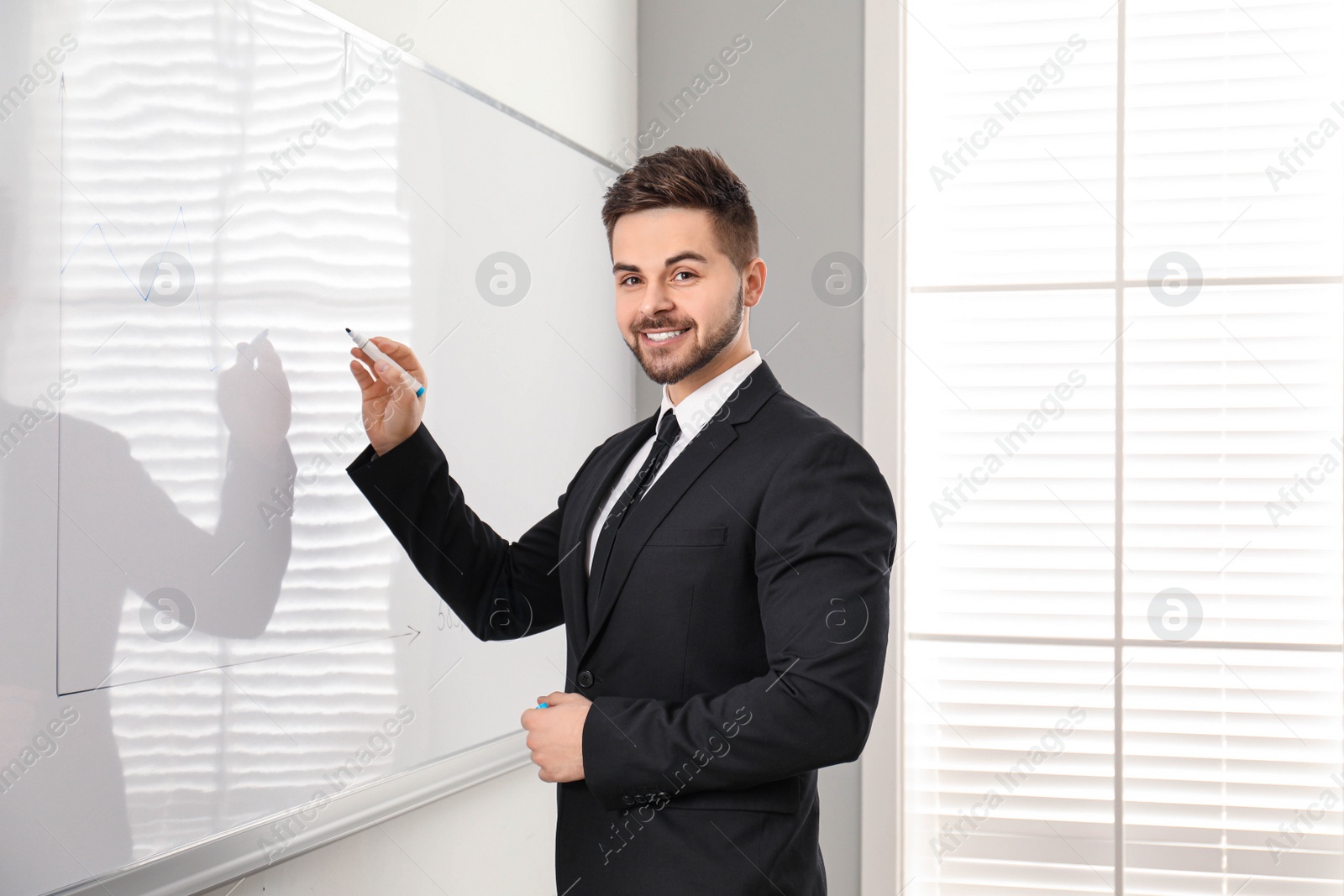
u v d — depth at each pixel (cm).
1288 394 195
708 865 94
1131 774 201
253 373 105
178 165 96
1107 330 202
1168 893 199
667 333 103
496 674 154
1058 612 204
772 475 98
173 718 96
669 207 101
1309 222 195
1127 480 202
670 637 100
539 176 168
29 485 82
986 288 207
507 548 130
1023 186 206
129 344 91
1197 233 199
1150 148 201
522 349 162
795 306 210
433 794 137
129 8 91
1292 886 194
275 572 108
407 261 132
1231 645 197
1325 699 193
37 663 82
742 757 89
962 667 208
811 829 106
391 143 129
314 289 115
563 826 103
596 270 191
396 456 121
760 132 212
